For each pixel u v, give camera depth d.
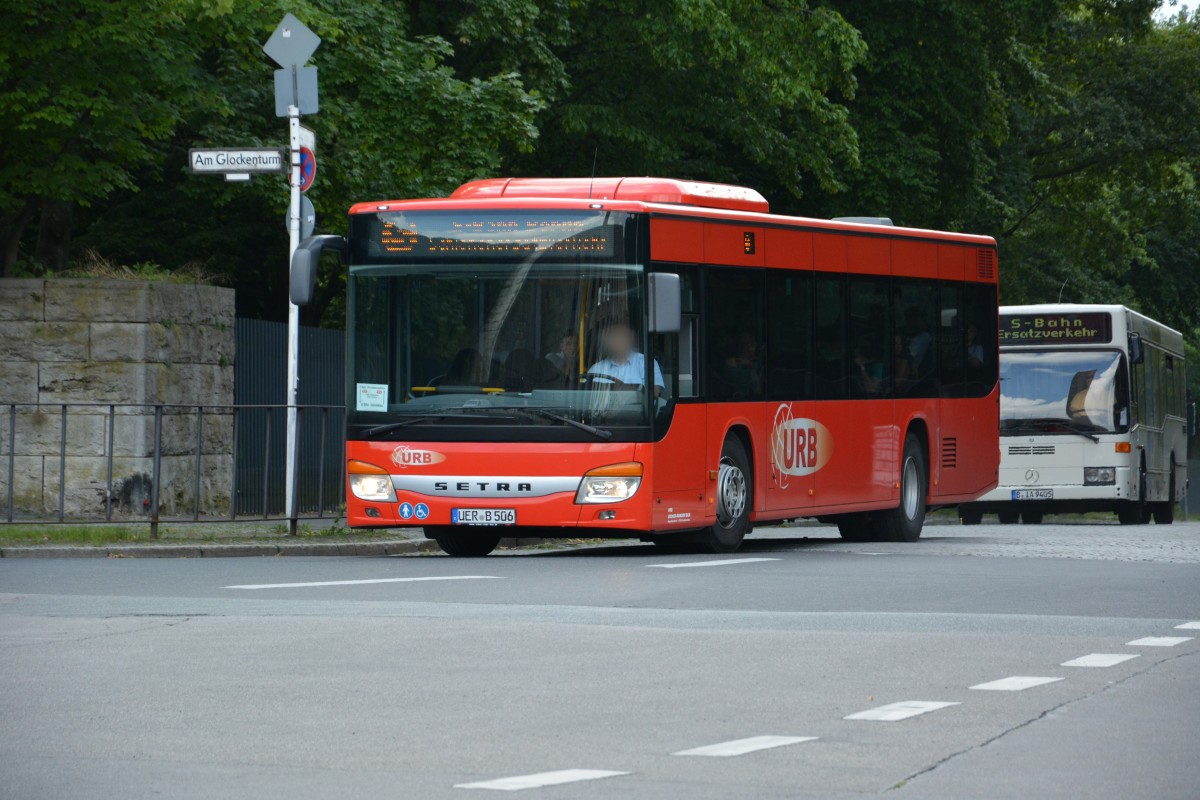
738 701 9.27
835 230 21.92
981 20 45.38
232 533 21.61
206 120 30.52
